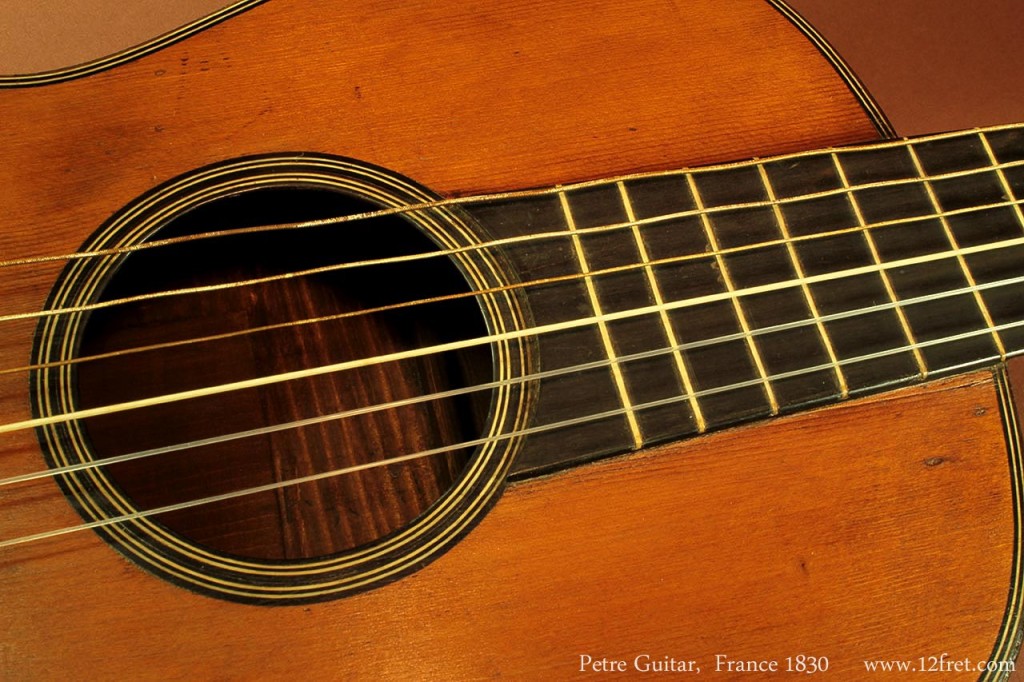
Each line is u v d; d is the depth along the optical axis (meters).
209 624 0.26
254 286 0.32
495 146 0.29
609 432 0.28
